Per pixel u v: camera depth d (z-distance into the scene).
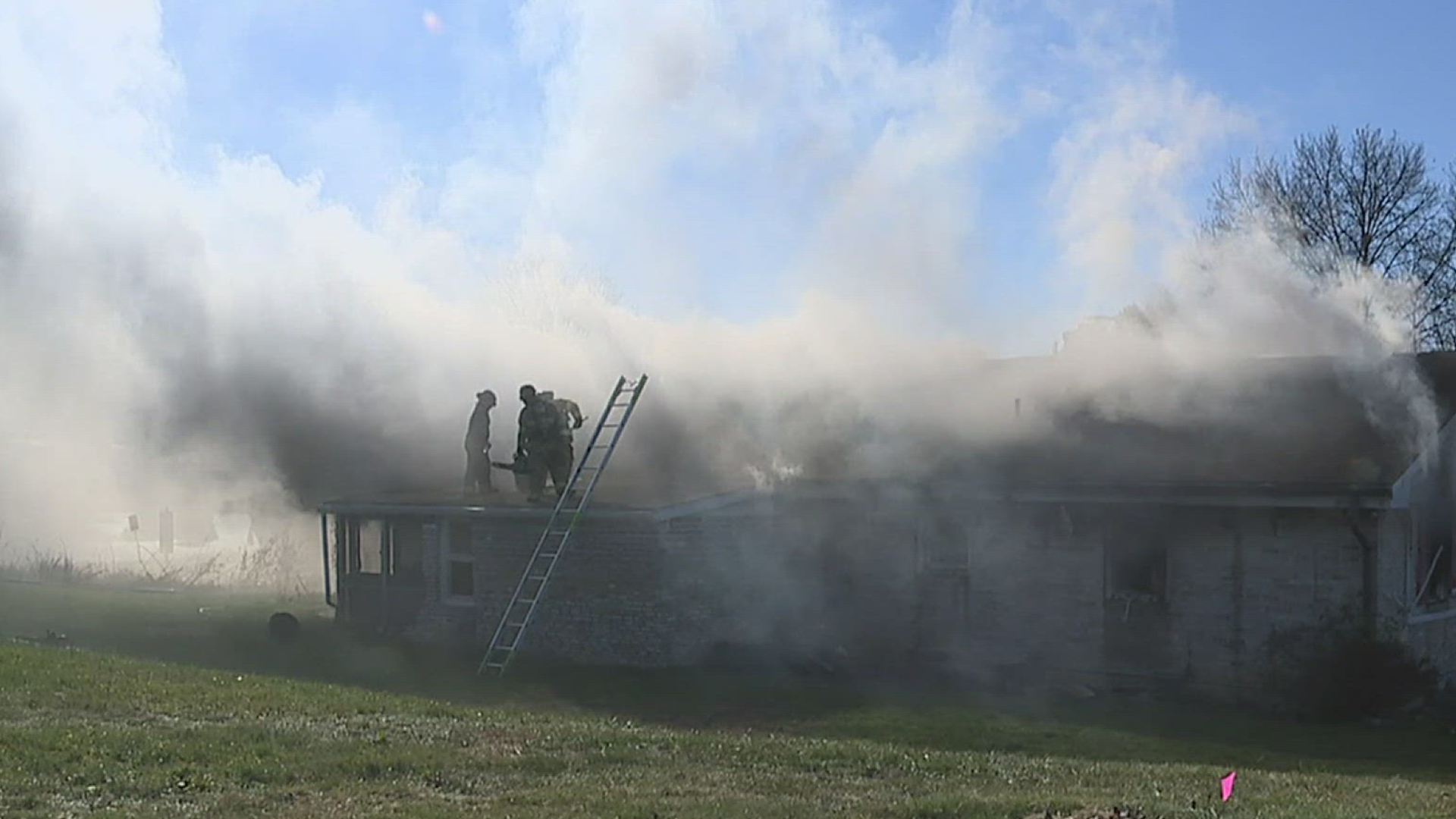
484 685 19.62
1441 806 11.80
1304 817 10.42
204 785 10.74
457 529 24.06
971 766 12.80
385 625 24.80
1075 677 20.97
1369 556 19.03
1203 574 20.20
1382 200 42.19
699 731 16.42
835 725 17.14
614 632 21.62
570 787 11.08
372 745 12.37
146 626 24.61
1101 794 11.41
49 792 10.31
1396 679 18.62
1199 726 17.89
